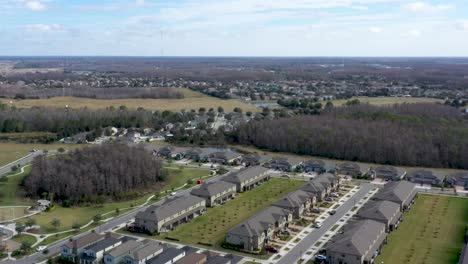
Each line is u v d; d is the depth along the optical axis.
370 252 105.56
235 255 108.62
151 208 127.06
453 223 129.62
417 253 109.25
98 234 113.44
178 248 110.25
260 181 172.62
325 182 156.25
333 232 122.81
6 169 186.00
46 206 141.50
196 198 140.25
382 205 128.75
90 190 148.88
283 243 116.00
